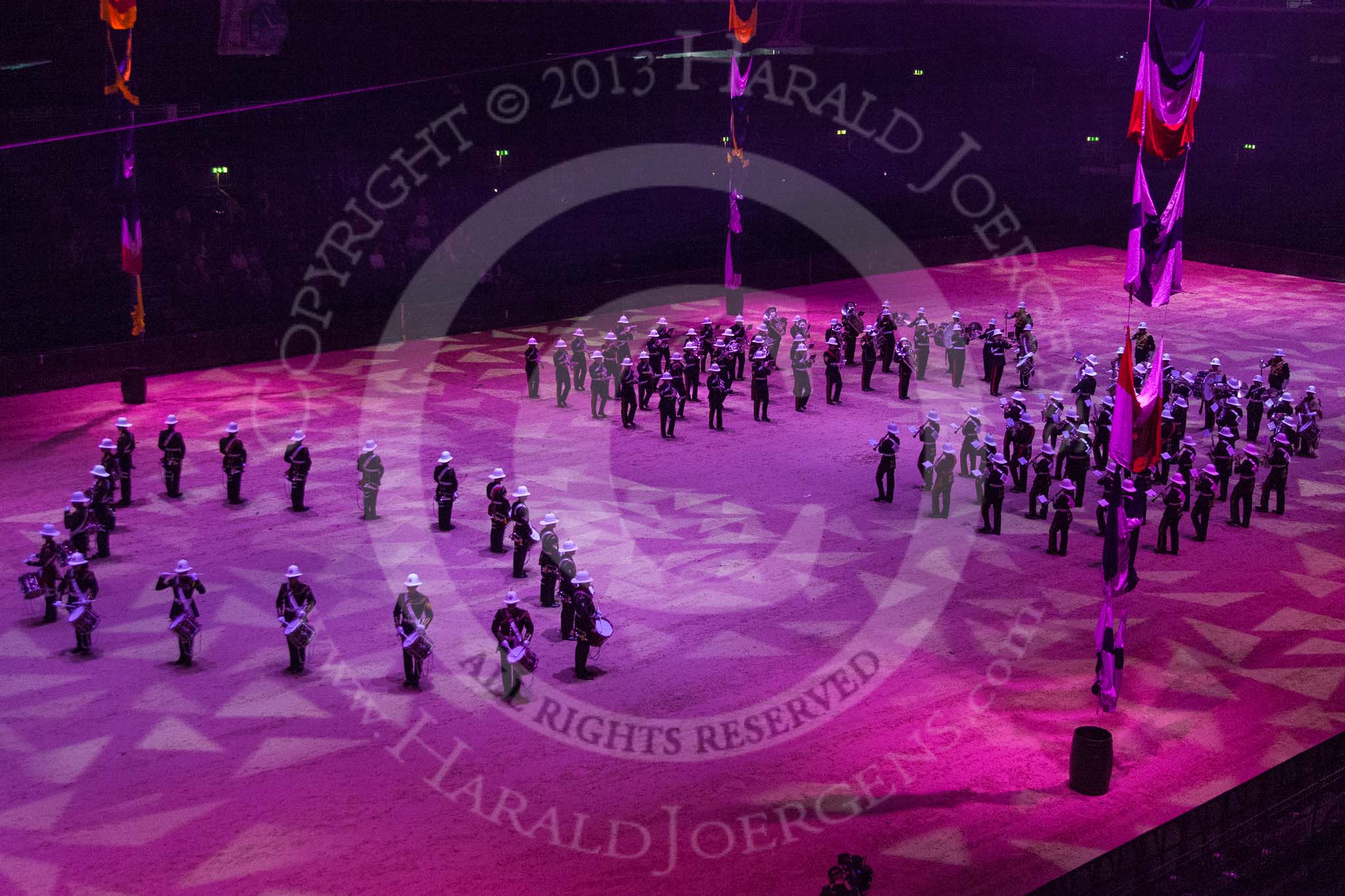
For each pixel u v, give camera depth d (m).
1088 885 14.88
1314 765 17.84
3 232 41.31
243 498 29.22
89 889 15.44
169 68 39.28
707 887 15.74
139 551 26.08
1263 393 34.62
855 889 14.52
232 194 46.66
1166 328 48.09
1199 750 19.39
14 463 31.30
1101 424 31.80
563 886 15.71
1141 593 25.33
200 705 20.08
